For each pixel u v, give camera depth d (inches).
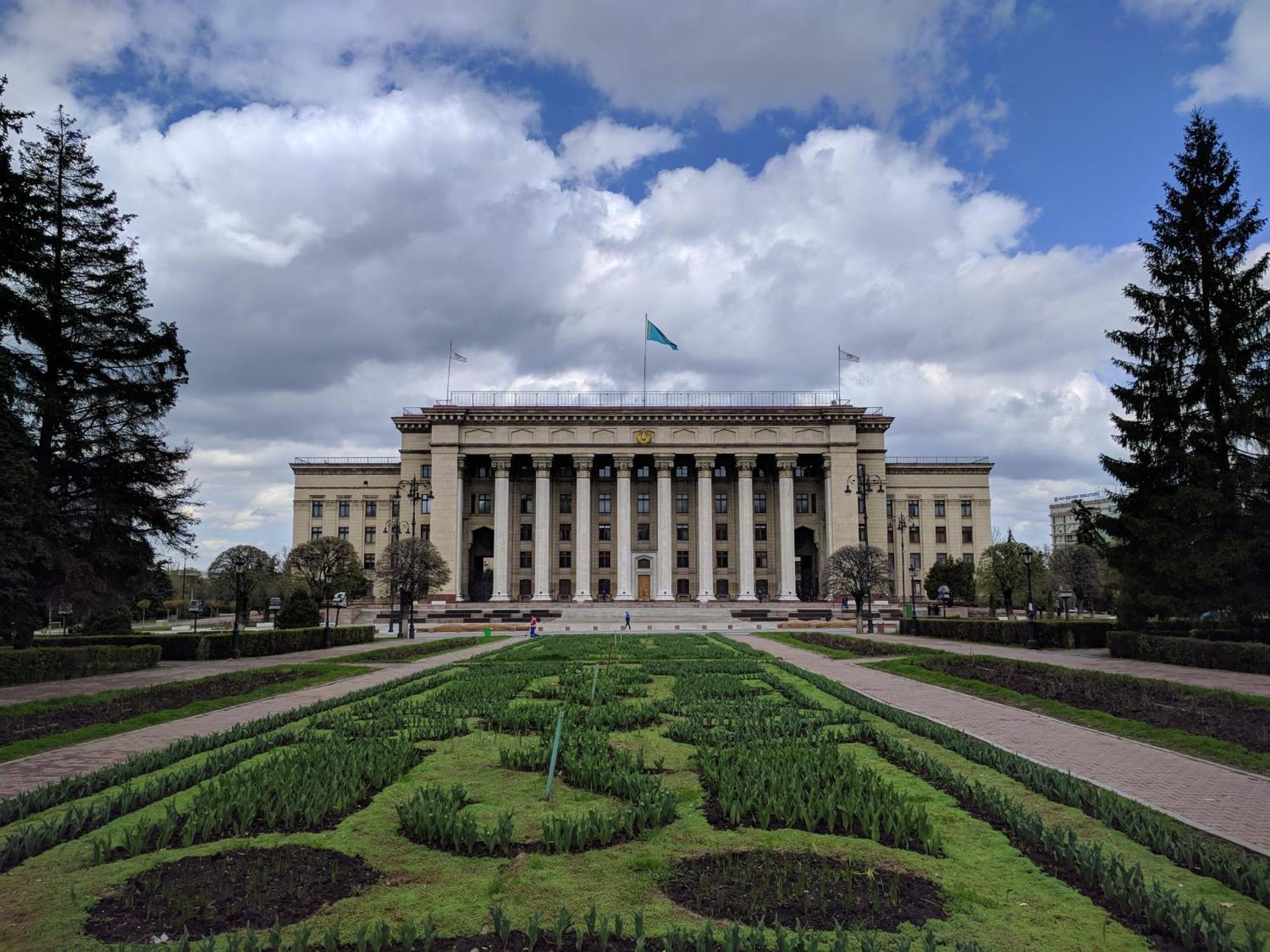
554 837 291.7
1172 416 1262.3
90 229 1325.0
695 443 3240.7
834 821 318.0
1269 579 1179.3
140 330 1325.0
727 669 956.0
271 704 721.0
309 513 3582.7
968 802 356.8
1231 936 220.7
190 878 262.8
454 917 234.4
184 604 3742.6
